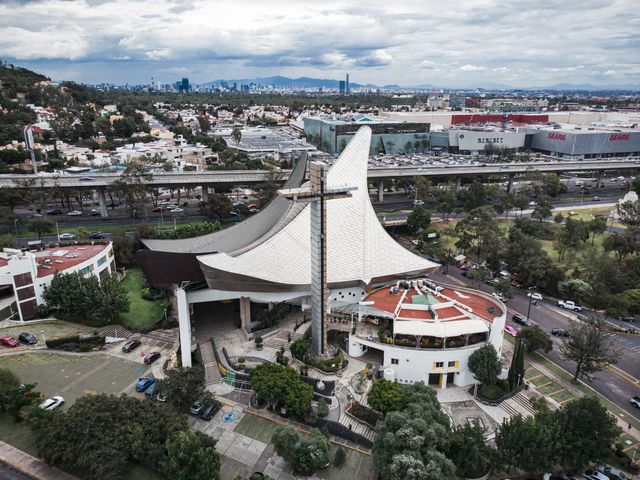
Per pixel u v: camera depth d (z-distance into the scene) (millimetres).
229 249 96500
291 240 91625
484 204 181500
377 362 78438
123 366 78625
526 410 69938
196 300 85188
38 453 56844
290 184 112062
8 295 100312
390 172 196875
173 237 130000
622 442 64562
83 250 110500
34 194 151250
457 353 73125
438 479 50219
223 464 58719
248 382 73188
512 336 91625
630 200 165125
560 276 109875
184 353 75125
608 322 98938
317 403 68938
